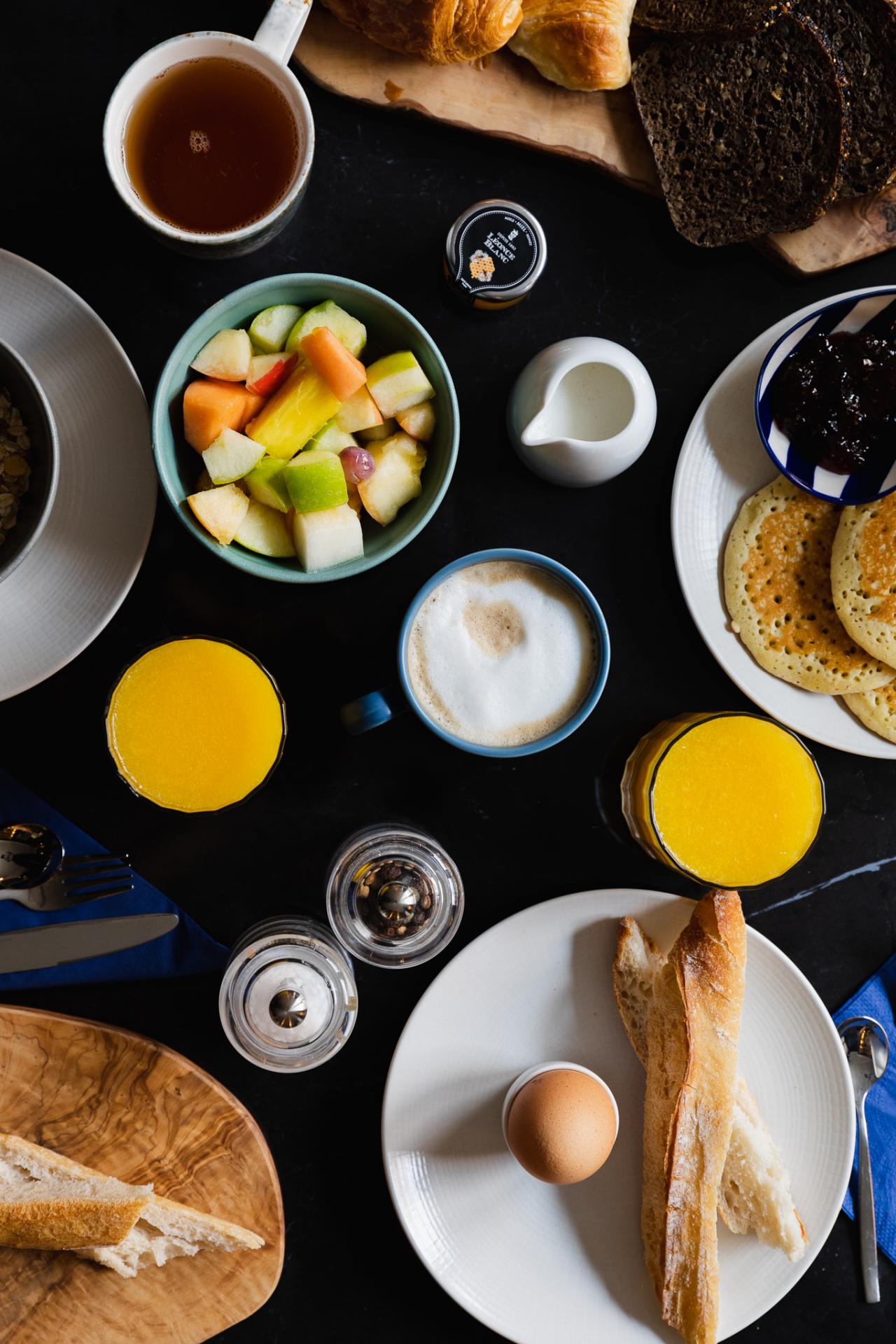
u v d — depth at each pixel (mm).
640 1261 806
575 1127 762
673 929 801
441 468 744
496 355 807
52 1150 775
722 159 776
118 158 720
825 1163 805
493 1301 798
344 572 727
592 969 804
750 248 809
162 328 787
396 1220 815
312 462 730
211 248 728
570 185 801
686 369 815
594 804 822
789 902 833
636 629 820
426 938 789
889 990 833
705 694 824
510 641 775
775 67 761
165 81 723
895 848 834
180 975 792
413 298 799
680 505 803
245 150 740
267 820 806
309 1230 812
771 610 808
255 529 749
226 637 800
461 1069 800
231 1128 783
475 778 816
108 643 793
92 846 788
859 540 796
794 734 802
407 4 724
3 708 788
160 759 763
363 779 810
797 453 798
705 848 798
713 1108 763
